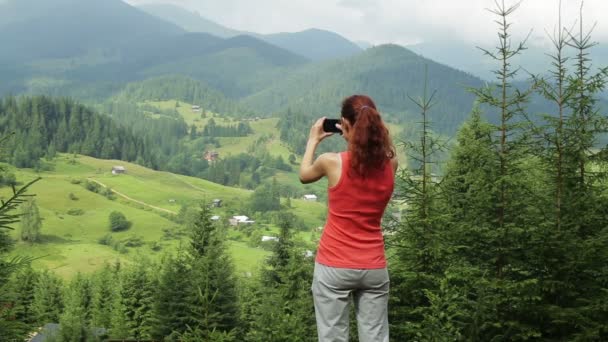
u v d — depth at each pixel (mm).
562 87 7867
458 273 7738
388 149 3832
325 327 3906
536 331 7473
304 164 3988
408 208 9516
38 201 171875
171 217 181375
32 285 36781
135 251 142750
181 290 27078
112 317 44031
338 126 4023
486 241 8156
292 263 20297
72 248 137125
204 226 29406
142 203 197750
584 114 7969
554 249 7586
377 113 3826
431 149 9555
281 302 18844
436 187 9266
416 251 9008
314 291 3988
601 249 7531
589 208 8086
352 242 3824
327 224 3969
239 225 170625
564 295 7750
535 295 7402
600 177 8148
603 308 7246
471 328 7109
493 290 7656
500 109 8070
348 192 3783
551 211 8086
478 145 8328
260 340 10672
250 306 31406
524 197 8102
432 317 6820
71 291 61938
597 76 7684
